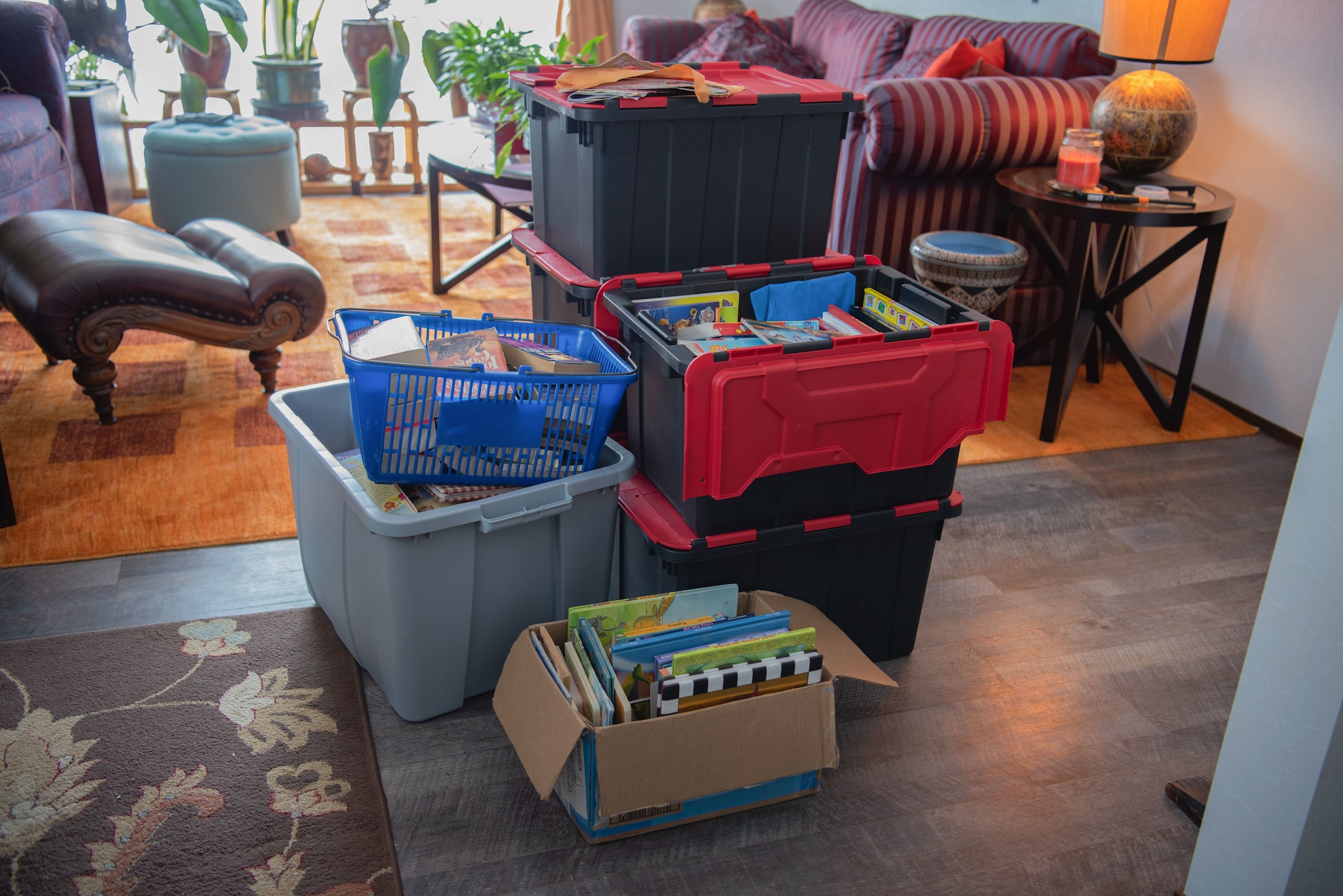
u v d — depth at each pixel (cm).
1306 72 283
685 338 177
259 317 281
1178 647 204
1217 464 284
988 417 175
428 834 153
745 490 165
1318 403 112
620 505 179
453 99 527
